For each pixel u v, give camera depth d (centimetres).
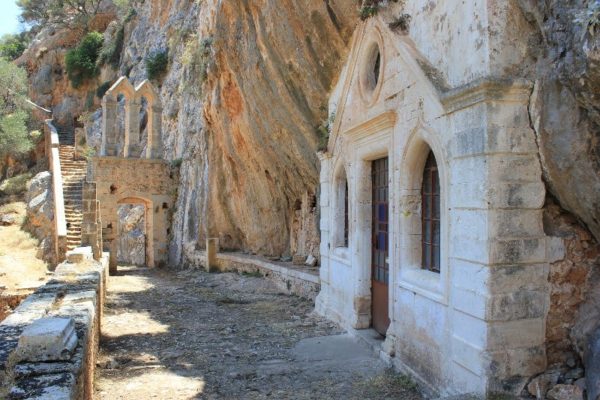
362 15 793
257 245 1769
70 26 4172
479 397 496
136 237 2492
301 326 988
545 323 518
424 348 636
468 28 550
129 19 3625
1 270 1683
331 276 1037
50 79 4009
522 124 512
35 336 396
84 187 1566
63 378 361
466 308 538
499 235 506
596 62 399
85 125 3250
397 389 638
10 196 2614
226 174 1859
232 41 1235
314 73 1025
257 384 667
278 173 1480
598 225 494
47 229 2084
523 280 512
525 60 518
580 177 478
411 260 695
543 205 525
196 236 2042
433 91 596
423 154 678
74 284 747
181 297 1380
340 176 1016
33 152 3216
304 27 963
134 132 2223
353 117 898
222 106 1541
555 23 465
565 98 471
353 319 894
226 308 1209
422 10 664
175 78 2623
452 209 571
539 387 495
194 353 820
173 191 2264
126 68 3375
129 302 1306
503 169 509
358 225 878
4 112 2977
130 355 811
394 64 725
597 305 512
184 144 2250
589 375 471
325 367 734
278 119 1232
